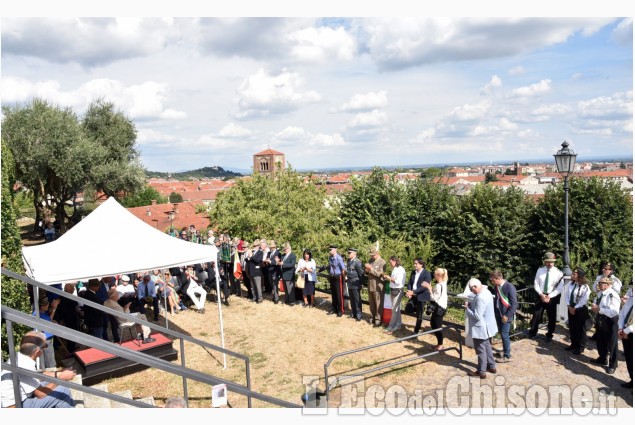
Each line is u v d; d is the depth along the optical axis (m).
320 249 21.16
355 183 26.27
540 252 23.58
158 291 13.45
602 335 8.66
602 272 8.74
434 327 9.90
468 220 24.28
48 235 30.64
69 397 5.88
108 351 4.39
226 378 9.28
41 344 5.93
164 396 8.38
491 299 8.46
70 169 33.50
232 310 13.91
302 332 11.77
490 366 8.71
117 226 10.27
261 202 23.88
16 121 32.53
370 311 13.12
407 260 22.03
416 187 26.27
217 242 15.77
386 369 9.23
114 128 39.38
